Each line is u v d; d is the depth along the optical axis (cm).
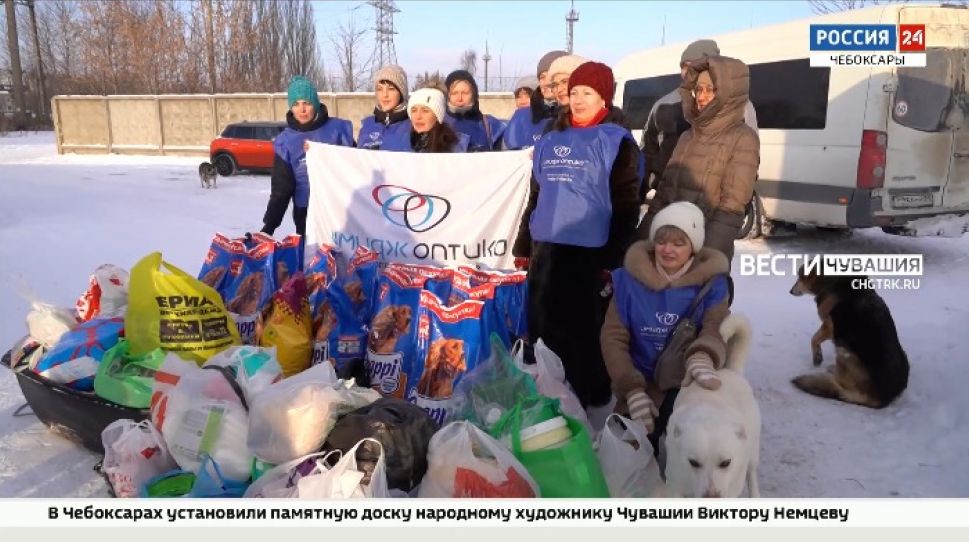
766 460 388
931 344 531
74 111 2809
